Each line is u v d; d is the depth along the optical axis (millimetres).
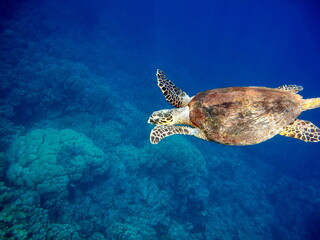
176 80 46188
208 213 17469
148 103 30828
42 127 17953
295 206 24656
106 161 15445
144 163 17078
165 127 5418
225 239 16000
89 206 13500
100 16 52531
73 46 35312
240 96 4758
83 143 14688
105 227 12852
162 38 71812
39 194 11578
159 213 14906
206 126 4863
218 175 22875
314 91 83938
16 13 33438
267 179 28453
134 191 15875
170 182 16672
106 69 35625
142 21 71562
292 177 31109
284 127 4953
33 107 19078
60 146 13680
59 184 11945
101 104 22203
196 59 67125
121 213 14180
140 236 12539
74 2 49562
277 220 21984
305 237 21125
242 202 21234
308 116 54312
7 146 14805
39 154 12578
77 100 20719
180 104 5852
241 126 4613
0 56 22984
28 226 9625
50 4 42500
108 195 14633
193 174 17344
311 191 28172
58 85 20703
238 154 30219
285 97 4930
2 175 12281
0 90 18656
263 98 4754
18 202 10430
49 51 29906
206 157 24141
